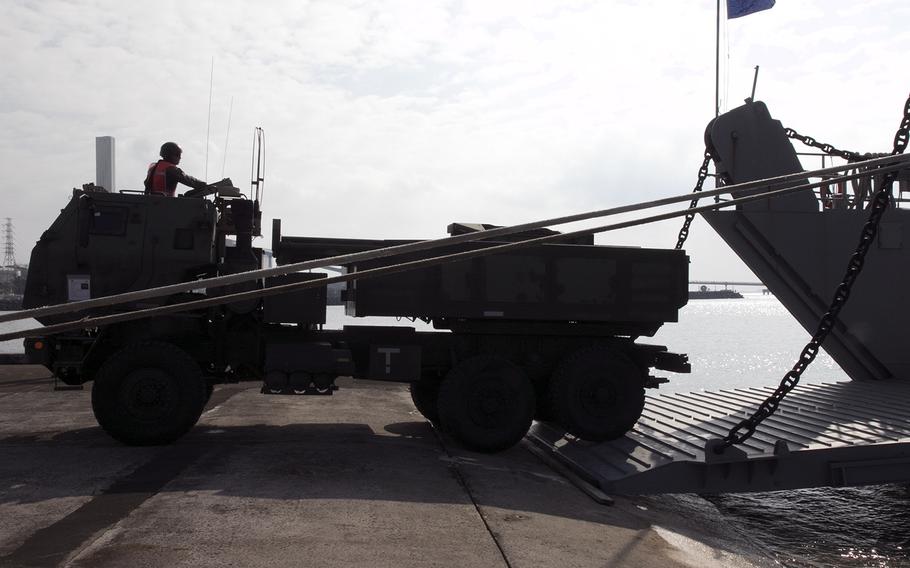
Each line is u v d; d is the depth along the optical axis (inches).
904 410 396.5
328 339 353.1
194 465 282.2
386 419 427.2
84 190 337.7
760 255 517.3
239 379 352.8
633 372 354.0
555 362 361.1
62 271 328.8
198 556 184.4
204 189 354.9
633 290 346.3
